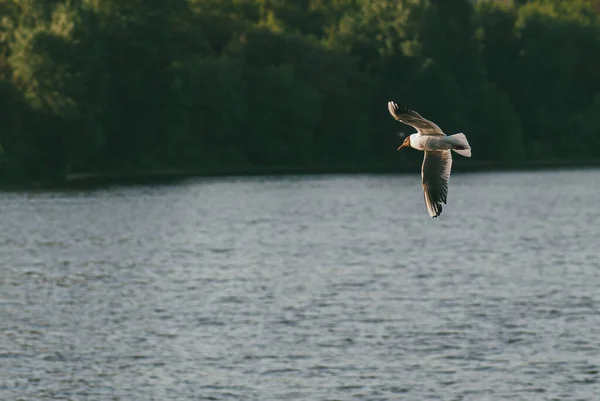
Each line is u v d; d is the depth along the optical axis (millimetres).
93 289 49312
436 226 76750
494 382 32625
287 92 134125
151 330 40250
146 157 127812
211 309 44094
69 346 37844
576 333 38719
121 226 75438
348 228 75125
